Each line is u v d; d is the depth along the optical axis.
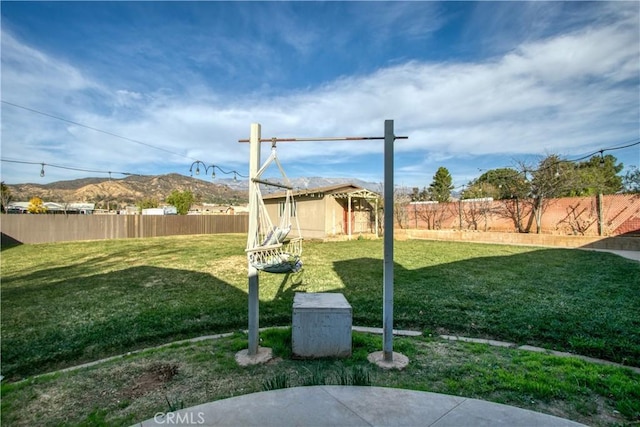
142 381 2.78
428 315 4.55
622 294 5.45
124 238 18.55
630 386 2.45
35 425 2.20
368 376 2.72
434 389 2.55
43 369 3.23
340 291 5.91
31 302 5.43
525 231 14.91
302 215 18.69
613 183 17.25
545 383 2.56
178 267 8.72
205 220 22.42
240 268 8.52
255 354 3.21
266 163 3.43
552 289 5.88
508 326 4.06
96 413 2.31
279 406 2.27
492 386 2.56
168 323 4.38
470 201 16.75
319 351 3.14
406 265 8.58
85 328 4.21
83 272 8.10
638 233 11.70
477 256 10.12
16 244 15.38
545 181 14.20
